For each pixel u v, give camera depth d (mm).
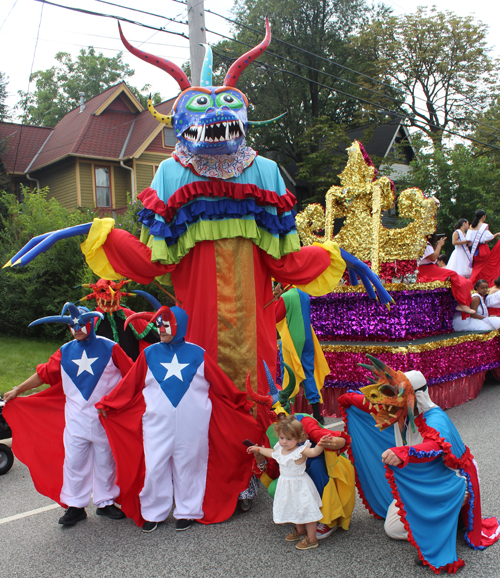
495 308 8883
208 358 4285
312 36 23984
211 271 4543
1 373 9680
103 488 4359
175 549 3766
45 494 4312
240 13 23969
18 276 12750
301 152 25016
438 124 28375
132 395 4180
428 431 3510
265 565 3477
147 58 4660
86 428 4246
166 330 4133
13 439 4344
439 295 7812
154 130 20203
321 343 7148
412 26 26359
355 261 5230
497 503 4195
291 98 23609
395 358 6492
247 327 4562
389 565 3396
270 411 3996
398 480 3373
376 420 3596
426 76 27953
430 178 19141
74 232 4492
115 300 5547
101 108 21172
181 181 4520
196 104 4516
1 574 3529
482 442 5676
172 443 4078
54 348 11898
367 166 7199
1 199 15516
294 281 4949
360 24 25516
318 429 3736
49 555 3766
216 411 4293
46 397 4465
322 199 22750
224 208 4492
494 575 3221
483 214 9672
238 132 4391
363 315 7113
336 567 3406
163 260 4520
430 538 3342
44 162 20844
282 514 3652
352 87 24922
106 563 3613
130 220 12797
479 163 18797
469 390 7781
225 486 4285
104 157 19812
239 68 4781
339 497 3844
